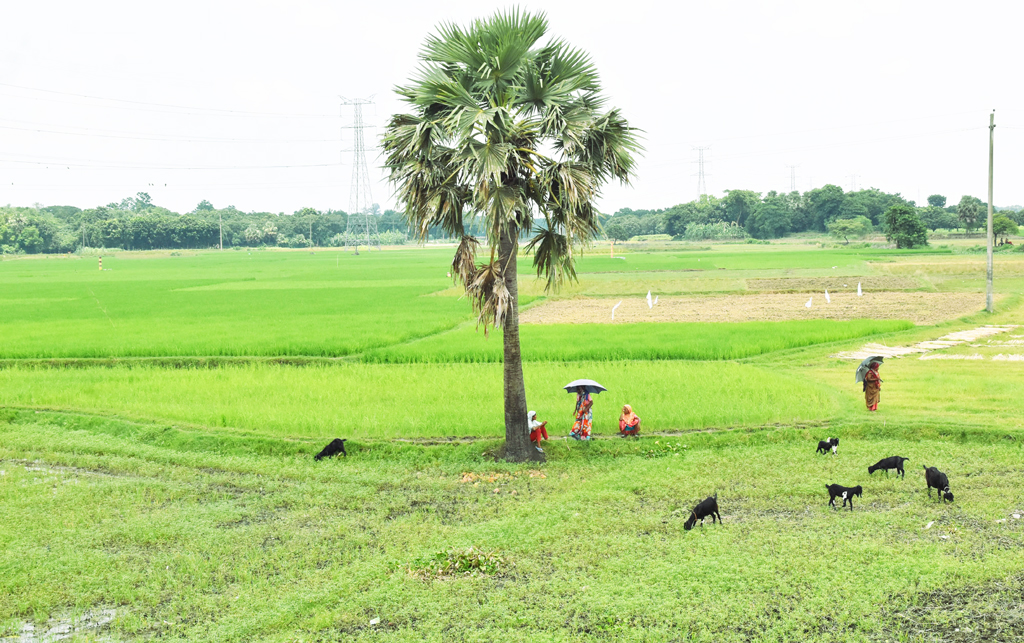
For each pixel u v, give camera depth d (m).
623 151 17.44
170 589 11.62
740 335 36.81
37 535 13.71
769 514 14.16
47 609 11.05
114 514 14.80
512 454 17.80
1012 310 46.59
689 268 92.56
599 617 10.40
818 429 19.17
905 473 16.11
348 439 19.03
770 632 9.83
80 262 153.00
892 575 11.24
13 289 77.06
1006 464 16.50
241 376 28.27
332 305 57.88
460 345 34.97
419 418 20.81
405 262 133.75
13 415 22.44
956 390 23.03
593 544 12.79
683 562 11.91
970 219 173.25
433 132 16.59
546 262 18.38
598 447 18.52
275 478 17.06
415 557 12.31
